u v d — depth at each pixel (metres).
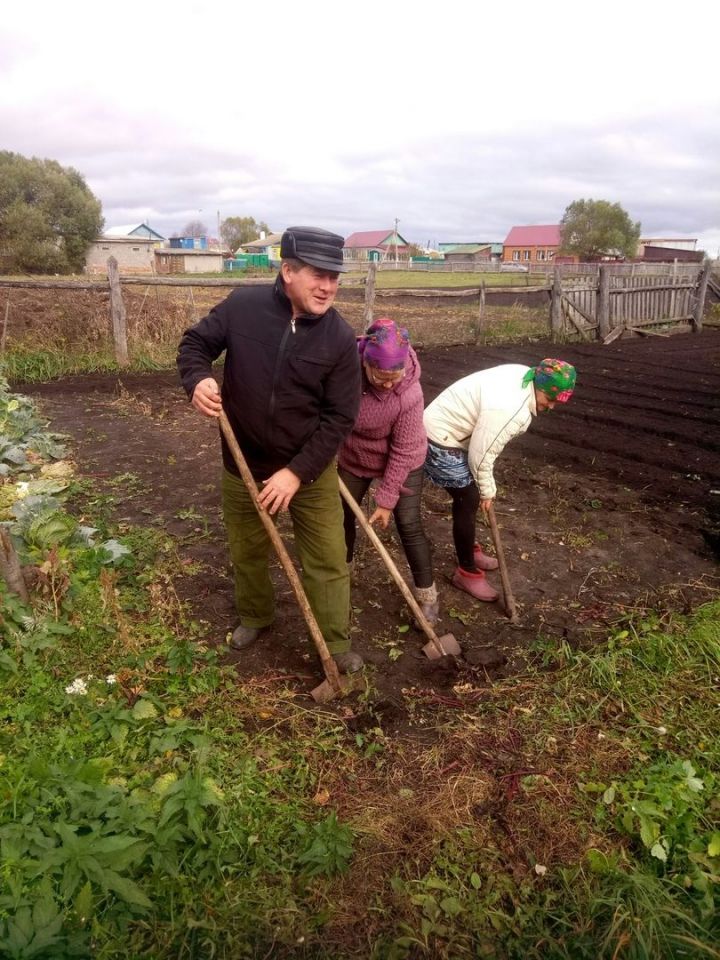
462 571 3.93
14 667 2.92
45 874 2.07
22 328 10.77
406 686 3.19
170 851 2.19
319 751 2.75
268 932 2.06
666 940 2.04
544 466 6.28
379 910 2.15
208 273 54.84
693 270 28.44
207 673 3.09
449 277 43.94
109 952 1.95
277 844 2.32
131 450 6.41
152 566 4.04
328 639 3.21
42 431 6.86
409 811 2.50
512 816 2.50
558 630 3.63
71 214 53.62
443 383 9.76
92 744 2.66
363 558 4.27
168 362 10.88
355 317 17.05
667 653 3.32
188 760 2.63
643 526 4.87
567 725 2.94
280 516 4.89
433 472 3.68
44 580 3.36
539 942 2.07
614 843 2.40
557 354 12.41
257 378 2.70
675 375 10.40
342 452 3.47
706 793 2.55
